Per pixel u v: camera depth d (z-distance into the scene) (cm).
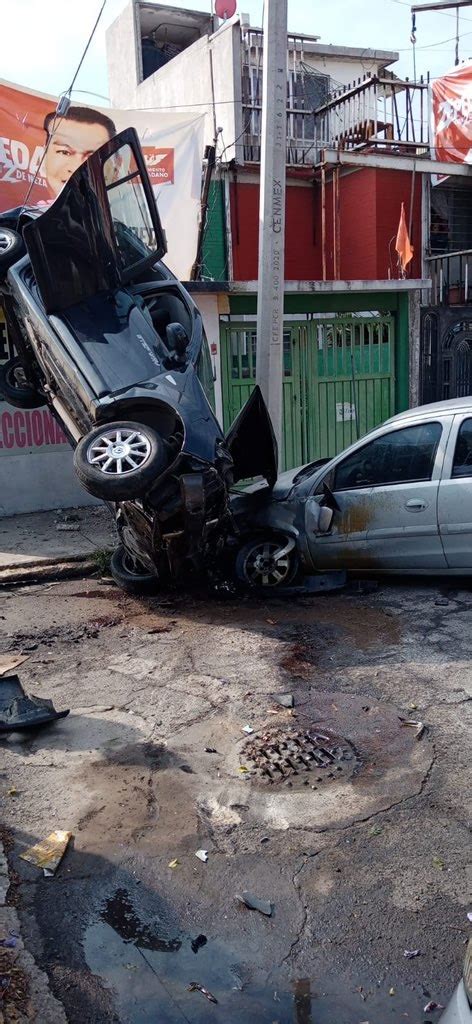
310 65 1686
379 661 551
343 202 1438
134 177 660
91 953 301
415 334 1287
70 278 630
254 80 1383
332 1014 272
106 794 403
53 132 863
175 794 401
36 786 412
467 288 1469
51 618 677
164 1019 272
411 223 1355
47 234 602
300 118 1435
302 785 404
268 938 307
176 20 1869
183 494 552
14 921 316
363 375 1271
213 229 1316
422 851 351
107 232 639
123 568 750
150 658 577
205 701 503
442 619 623
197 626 641
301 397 1224
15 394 823
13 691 486
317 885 334
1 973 286
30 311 662
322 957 297
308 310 1202
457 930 306
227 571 725
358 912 318
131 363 616
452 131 1418
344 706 488
